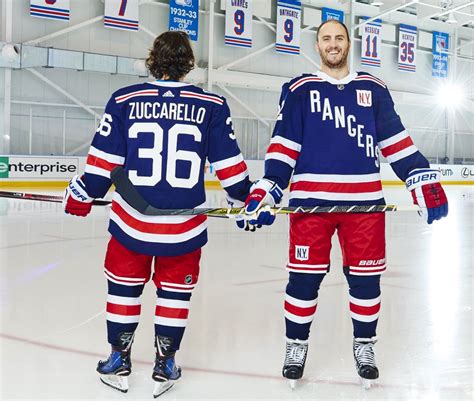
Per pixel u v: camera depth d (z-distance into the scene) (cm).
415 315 347
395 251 606
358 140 235
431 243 674
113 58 1558
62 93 1570
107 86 1641
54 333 298
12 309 344
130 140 223
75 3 1566
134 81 1677
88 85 1614
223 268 493
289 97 238
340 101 237
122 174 218
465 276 475
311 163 236
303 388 231
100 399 217
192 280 229
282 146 236
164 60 229
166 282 227
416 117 2234
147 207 217
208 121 228
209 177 1630
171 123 223
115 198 226
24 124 1541
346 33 239
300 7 1881
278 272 480
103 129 224
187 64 232
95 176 223
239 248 612
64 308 348
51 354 266
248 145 1862
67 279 432
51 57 1480
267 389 230
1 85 1489
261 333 306
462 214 1060
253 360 264
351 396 224
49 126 1574
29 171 1370
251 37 1794
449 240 704
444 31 2259
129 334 228
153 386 232
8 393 220
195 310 351
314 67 1962
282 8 1842
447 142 2298
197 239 226
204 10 1753
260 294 397
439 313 353
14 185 1348
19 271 458
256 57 1847
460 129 2352
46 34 1531
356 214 233
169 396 221
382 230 237
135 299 229
